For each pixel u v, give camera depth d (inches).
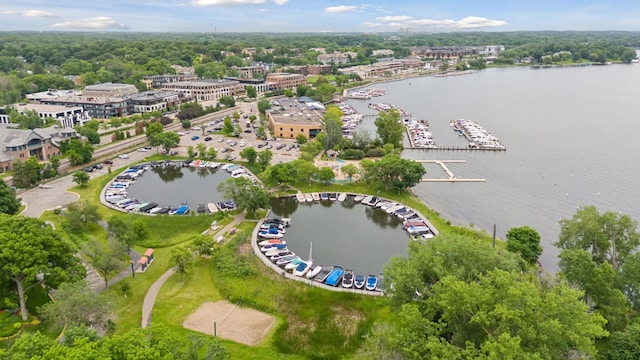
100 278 4222.4
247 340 3467.0
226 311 3816.4
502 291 2519.7
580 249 3513.8
